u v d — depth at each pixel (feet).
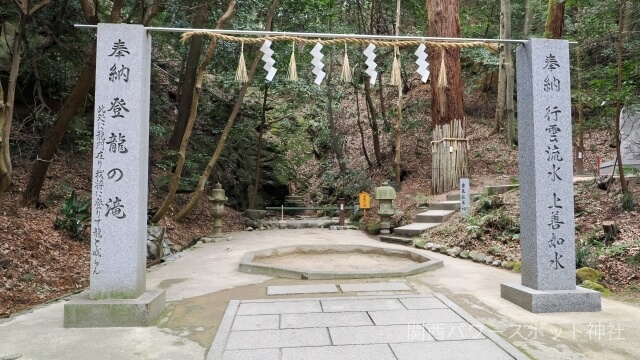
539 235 12.75
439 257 22.06
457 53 35.58
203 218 36.19
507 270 18.28
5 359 9.07
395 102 53.42
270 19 30.45
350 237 31.22
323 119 58.80
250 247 25.99
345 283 15.89
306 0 35.12
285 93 53.52
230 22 32.71
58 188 26.86
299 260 22.17
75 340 10.24
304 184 54.39
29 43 27.04
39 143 28.48
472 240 22.86
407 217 32.22
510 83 42.14
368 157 50.72
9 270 16.56
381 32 45.65
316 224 39.40
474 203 28.84
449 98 35.29
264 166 52.24
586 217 21.61
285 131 59.62
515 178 34.68
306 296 14.11
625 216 20.54
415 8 43.70
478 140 45.93
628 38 27.96
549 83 13.17
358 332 10.34
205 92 46.19
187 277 17.57
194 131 43.19
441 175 35.42
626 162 30.04
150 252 22.45
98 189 11.85
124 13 32.55
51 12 27.22
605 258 17.24
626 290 14.79
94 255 11.76
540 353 9.27
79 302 11.33
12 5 24.73
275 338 9.97
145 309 11.30
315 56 13.53
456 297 13.83
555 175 12.96
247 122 48.01
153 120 39.14
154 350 9.62
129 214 11.89
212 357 8.86
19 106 29.32
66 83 30.71
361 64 43.88
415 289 14.88
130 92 12.09
